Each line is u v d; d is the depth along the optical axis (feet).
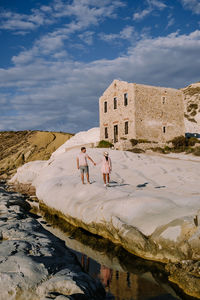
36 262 20.08
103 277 21.68
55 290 17.21
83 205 37.88
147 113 110.83
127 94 110.93
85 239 32.55
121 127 113.91
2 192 66.54
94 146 118.93
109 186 43.68
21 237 27.37
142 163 70.44
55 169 71.46
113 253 27.43
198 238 21.44
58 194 47.06
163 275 21.84
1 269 18.76
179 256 22.81
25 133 269.44
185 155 96.43
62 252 25.18
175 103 120.88
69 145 137.49
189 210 26.73
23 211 45.47
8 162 202.08
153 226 26.30
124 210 30.78
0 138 265.34
